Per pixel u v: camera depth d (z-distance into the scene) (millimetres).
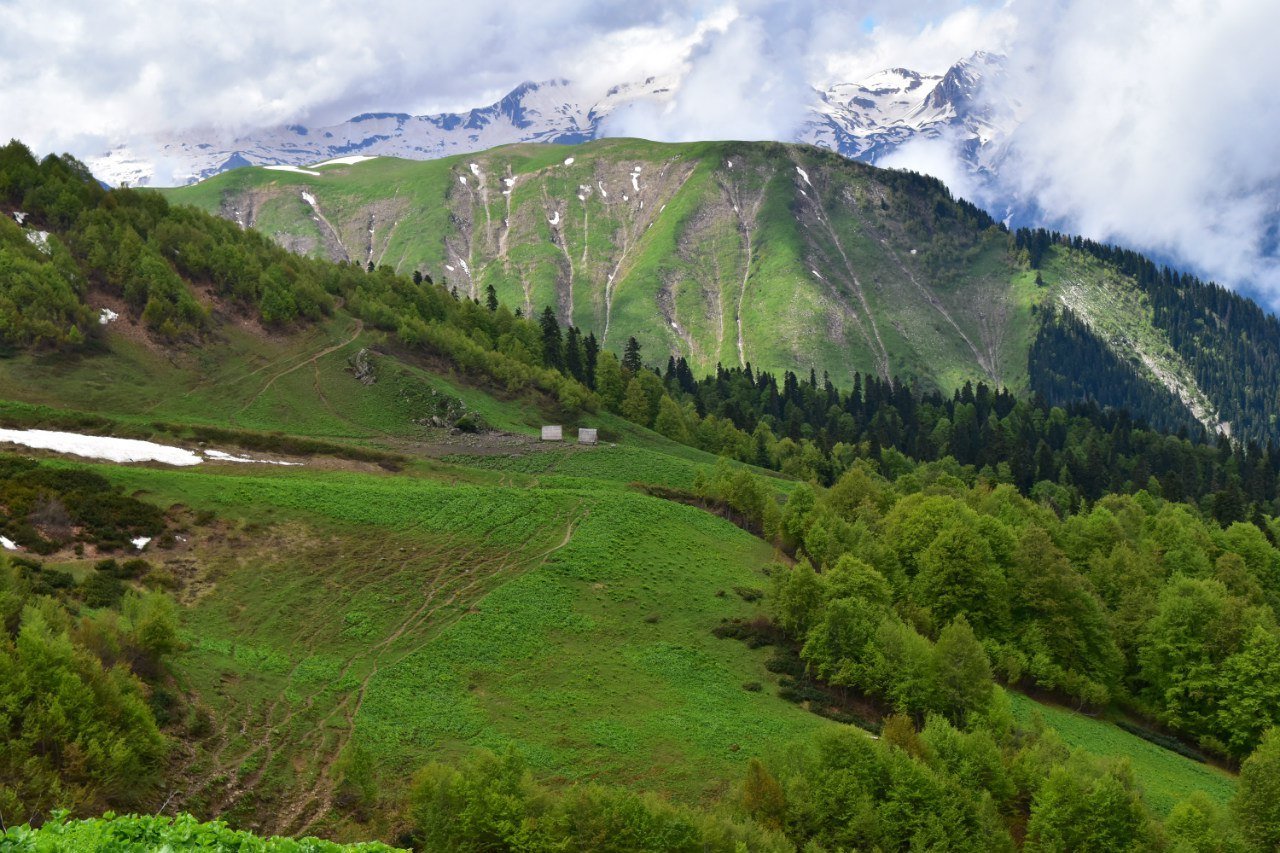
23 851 22812
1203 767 80688
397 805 53531
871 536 112125
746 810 53031
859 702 78312
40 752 43469
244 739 56062
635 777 60469
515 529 101125
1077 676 89188
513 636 79125
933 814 53562
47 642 46812
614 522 107062
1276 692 83062
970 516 109688
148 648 57562
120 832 25000
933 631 92438
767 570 106375
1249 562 123875
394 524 96125
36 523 76125
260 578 80312
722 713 71688
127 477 89125
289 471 112562
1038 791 60781
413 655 73125
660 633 85500
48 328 128375
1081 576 104375
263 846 26141
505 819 46625
